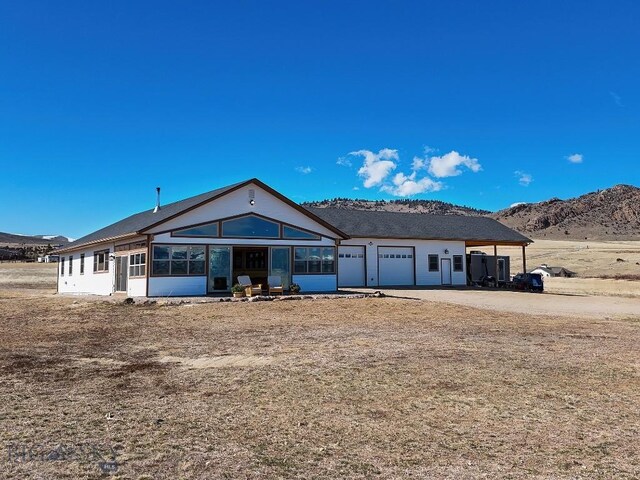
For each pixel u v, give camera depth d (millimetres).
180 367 9117
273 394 7371
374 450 5359
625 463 5090
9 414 6355
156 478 4613
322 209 37000
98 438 5574
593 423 6273
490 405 6949
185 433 5766
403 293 27234
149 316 16406
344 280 32688
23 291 33906
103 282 27016
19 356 10031
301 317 16594
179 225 23141
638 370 9086
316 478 4680
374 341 12016
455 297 25656
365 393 7461
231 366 9203
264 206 25172
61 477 4586
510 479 4707
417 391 7590
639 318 18078
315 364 9359
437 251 35438
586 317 18172
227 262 24078
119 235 24078
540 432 5949
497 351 10836
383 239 33750
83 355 10203
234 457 5117
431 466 4977
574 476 4785
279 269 25344
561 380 8328
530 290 33312
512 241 37000
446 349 11008
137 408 6664
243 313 17391
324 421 6238
